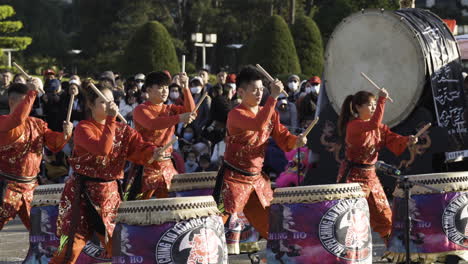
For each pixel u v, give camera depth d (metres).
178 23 63.97
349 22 13.78
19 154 8.70
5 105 17.11
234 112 8.14
